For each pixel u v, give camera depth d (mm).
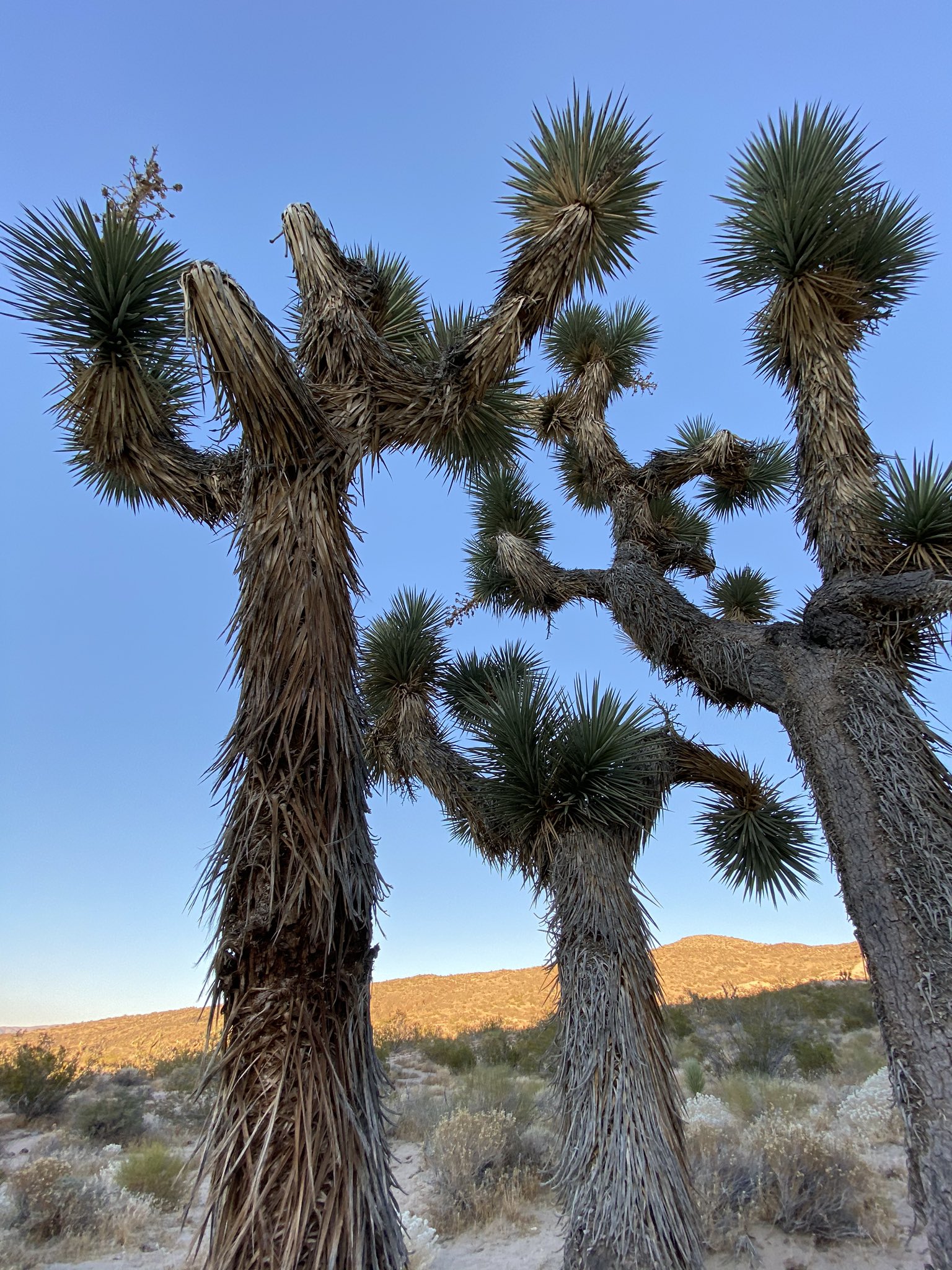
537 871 4840
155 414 3211
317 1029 1787
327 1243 1579
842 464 4172
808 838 5344
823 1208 5438
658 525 6266
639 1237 3293
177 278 2994
